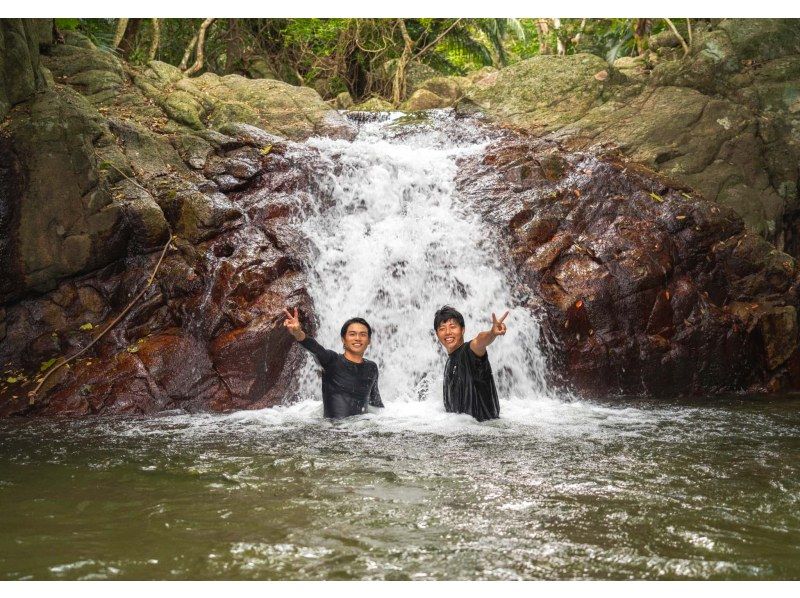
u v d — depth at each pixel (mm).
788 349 8352
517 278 8219
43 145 7621
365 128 11898
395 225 8742
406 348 7895
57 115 7773
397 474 4102
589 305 7871
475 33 18094
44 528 3223
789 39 12086
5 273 7375
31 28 8820
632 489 3768
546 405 6867
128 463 4469
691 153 10828
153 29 13992
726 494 3676
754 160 10891
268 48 16438
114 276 7898
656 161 10734
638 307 7949
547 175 9508
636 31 14273
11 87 8047
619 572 2691
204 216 8195
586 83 12141
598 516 3320
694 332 8008
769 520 3258
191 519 3322
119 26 13195
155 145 9352
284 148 9672
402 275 8188
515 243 8539
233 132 9867
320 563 2787
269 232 8242
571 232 8703
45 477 4133
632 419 5977
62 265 7555
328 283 8039
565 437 5156
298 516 3352
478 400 5945
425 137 11594
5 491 3836
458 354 6000
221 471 4227
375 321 7934
